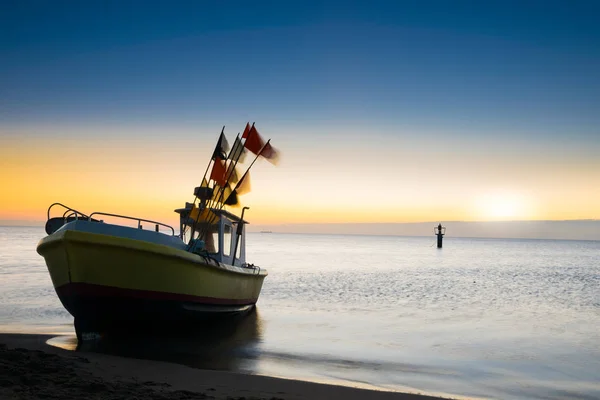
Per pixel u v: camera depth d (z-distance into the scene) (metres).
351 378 11.35
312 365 12.45
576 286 34.50
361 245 167.00
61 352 12.03
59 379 8.50
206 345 14.31
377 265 56.56
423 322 19.23
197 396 8.29
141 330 14.48
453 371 12.27
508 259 77.94
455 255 91.94
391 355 13.80
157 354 12.91
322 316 20.25
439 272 46.91
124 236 13.42
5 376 8.35
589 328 18.30
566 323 19.33
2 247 78.19
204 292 15.28
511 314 21.55
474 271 48.97
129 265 13.33
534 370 12.49
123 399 7.64
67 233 12.77
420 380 11.41
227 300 17.08
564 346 15.23
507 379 11.66
